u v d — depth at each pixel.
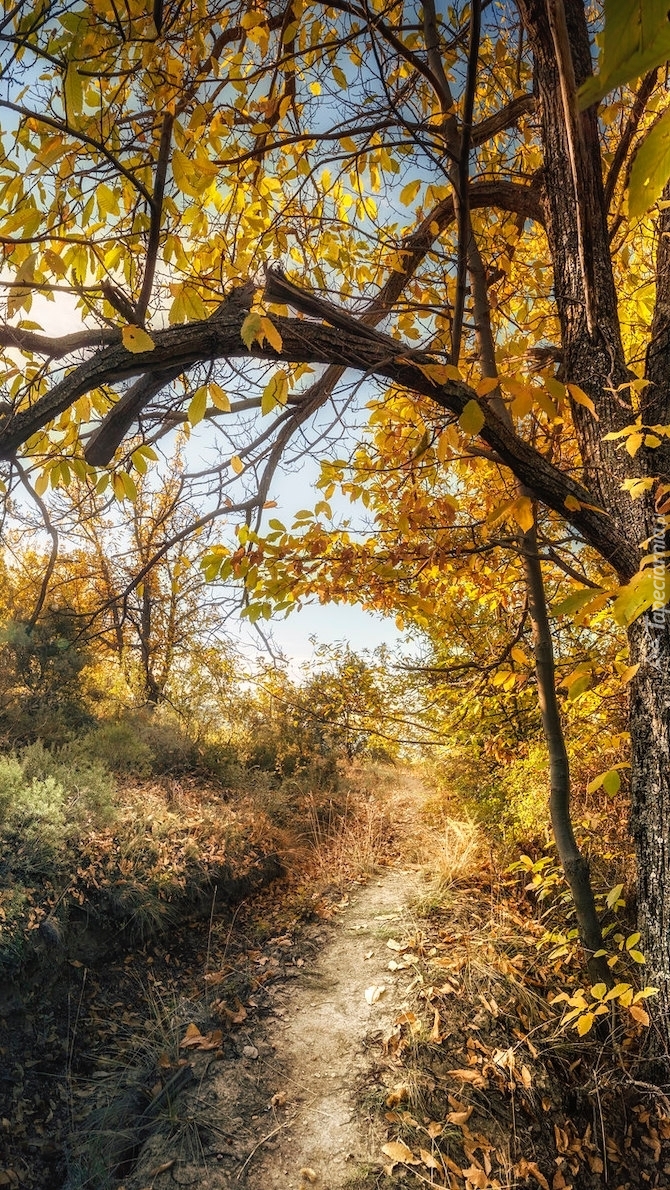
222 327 2.13
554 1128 3.25
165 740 7.47
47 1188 3.00
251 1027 3.87
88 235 2.32
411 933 4.58
